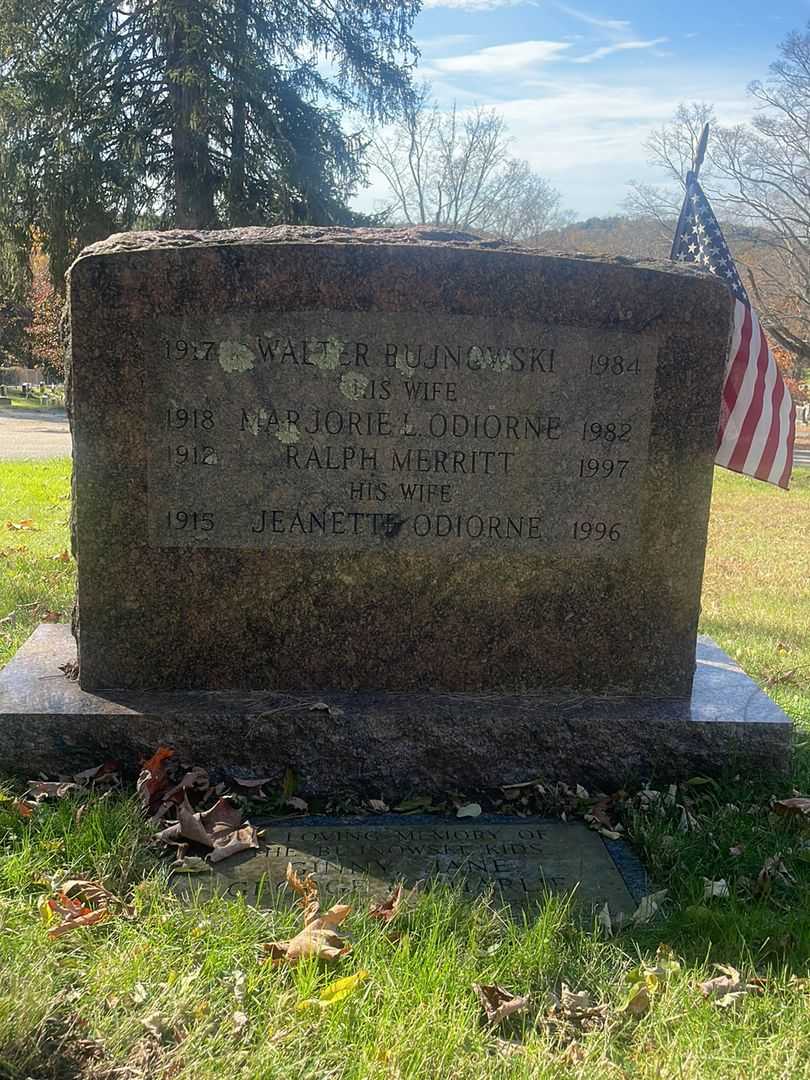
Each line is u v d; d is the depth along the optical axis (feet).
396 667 4.66
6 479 16.57
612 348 4.44
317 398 4.39
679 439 4.55
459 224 49.73
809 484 21.40
